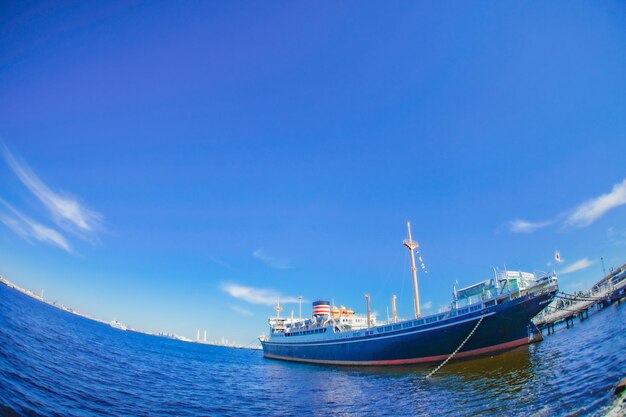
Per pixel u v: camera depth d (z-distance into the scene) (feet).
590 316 200.85
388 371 152.56
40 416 63.41
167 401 98.02
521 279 142.61
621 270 215.92
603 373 76.54
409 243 189.57
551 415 59.06
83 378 107.24
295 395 118.93
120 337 408.46
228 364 268.00
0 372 83.15
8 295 362.94
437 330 143.43
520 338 137.69
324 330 215.92
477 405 75.82
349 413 87.04
